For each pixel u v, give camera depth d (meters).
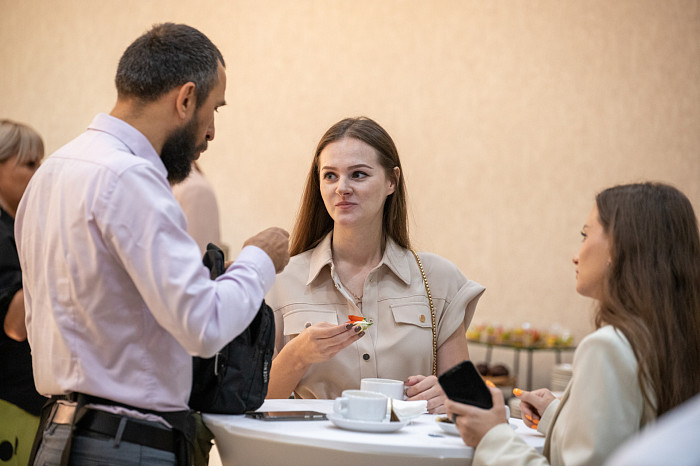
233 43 8.16
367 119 2.73
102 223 1.70
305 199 2.85
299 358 2.40
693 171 7.70
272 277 1.92
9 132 3.00
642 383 1.64
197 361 2.01
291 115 7.93
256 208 7.95
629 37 7.72
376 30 7.86
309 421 1.99
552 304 7.51
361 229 2.70
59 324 1.77
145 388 1.77
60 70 8.54
